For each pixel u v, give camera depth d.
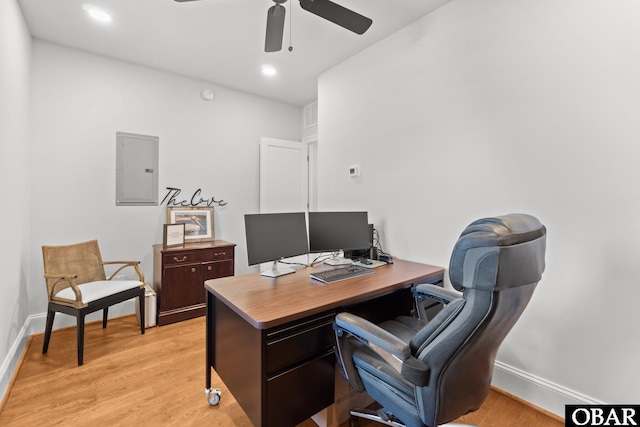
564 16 1.63
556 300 1.68
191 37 2.64
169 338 2.60
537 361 1.76
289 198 4.23
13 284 2.10
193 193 3.54
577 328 1.62
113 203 3.02
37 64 2.62
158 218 3.30
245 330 1.38
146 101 3.20
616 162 1.48
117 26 2.47
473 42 2.02
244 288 1.69
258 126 4.07
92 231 2.91
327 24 2.42
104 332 2.71
